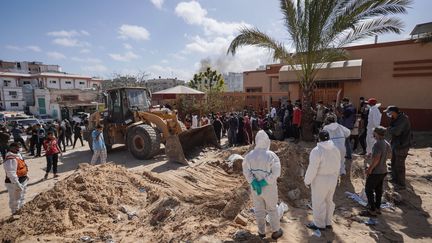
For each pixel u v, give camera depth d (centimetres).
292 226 455
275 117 1266
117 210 533
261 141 393
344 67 1271
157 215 494
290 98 1558
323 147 421
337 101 1271
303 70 1088
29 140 1252
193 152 1027
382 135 487
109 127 1130
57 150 839
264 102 2036
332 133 660
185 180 740
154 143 980
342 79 1275
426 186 632
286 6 1031
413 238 423
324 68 1311
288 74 1455
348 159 771
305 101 1105
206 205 514
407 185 638
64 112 3912
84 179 593
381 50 1293
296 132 1118
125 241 424
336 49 1102
